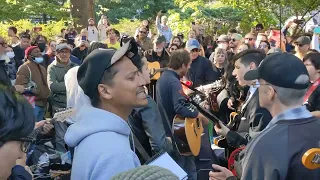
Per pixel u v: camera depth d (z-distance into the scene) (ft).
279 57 7.41
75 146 6.66
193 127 14.35
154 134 12.27
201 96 16.26
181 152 14.16
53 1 70.18
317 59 13.33
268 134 7.11
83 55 26.84
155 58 24.14
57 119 11.90
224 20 60.54
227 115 15.84
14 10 49.16
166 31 46.96
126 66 6.77
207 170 15.16
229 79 15.07
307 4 38.47
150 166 4.59
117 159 6.14
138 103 6.90
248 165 7.09
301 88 7.22
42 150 12.03
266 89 7.45
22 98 5.23
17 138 5.00
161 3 83.66
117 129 6.52
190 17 60.49
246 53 13.00
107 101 6.86
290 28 36.83
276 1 39.78
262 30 37.86
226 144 13.34
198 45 23.72
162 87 14.38
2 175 5.00
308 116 7.23
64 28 46.52
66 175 11.53
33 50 21.45
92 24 44.34
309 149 6.81
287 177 6.89
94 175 6.11
